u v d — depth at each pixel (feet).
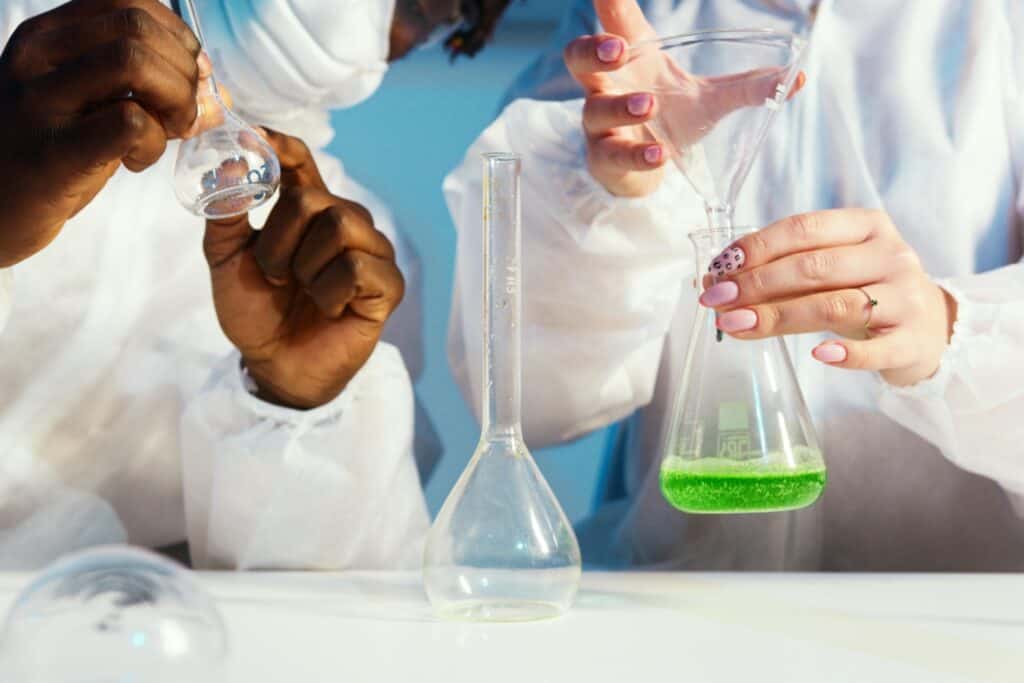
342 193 5.74
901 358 3.58
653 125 3.53
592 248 4.80
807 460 2.86
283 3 4.78
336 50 4.88
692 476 2.86
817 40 5.45
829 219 3.39
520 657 2.31
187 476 4.52
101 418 4.86
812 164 5.45
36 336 4.80
